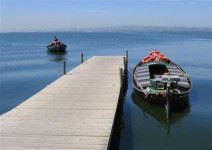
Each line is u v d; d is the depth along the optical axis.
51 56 61.31
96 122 13.91
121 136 17.86
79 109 15.85
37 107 16.23
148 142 17.03
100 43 105.00
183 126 19.42
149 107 22.17
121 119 20.53
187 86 22.42
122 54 63.66
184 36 174.75
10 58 58.75
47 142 11.90
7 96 27.88
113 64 30.88
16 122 14.02
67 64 48.91
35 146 11.59
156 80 21.12
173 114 21.22
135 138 17.59
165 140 17.23
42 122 13.98
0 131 12.95
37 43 112.88
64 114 15.08
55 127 13.36
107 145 11.63
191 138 17.53
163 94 20.30
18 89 30.64
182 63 47.94
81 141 11.95
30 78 36.47
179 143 16.88
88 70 27.38
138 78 24.53
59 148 11.40
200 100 24.77
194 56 58.75
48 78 36.38
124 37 158.75
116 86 20.97
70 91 19.66
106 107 16.16
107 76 24.55
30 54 66.06
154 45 92.31
